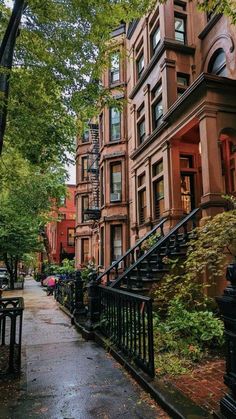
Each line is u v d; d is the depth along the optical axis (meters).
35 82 6.48
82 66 6.65
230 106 8.13
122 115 16.56
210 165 7.66
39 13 5.84
